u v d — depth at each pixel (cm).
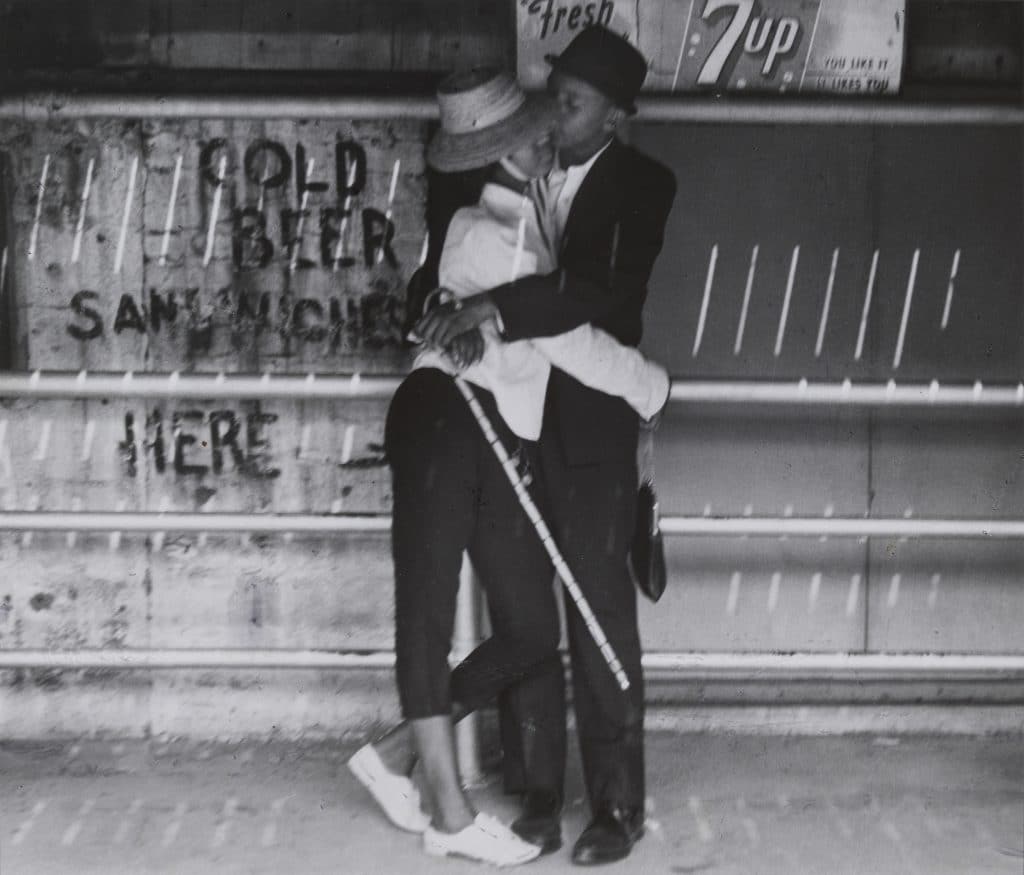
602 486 340
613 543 342
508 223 339
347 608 430
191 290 423
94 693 430
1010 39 423
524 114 329
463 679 347
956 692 438
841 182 428
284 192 421
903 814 368
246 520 399
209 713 431
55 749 423
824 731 435
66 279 423
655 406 353
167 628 430
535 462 342
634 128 426
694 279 429
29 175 420
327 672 430
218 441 427
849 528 395
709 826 360
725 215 428
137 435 427
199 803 377
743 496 435
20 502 427
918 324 432
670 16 411
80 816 367
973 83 423
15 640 429
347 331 425
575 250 343
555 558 335
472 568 381
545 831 343
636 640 347
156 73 417
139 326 423
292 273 423
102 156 420
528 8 409
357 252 423
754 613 438
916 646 439
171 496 428
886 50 414
